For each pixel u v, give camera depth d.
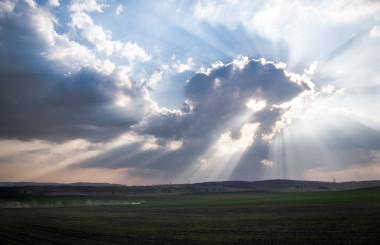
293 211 40.75
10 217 47.34
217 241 20.66
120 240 22.28
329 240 19.09
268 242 19.53
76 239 23.27
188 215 44.22
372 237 19.25
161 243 20.61
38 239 23.92
